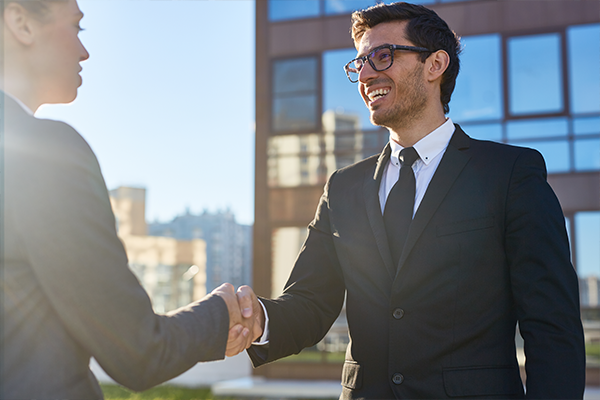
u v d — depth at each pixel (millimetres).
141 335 934
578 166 7484
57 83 1054
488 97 7773
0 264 884
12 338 887
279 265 8430
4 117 907
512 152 1502
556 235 1361
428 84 1611
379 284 1488
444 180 1483
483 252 1399
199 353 1048
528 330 1321
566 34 7570
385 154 1686
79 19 1087
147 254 14078
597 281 7258
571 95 7551
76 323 898
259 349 1562
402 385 1384
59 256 878
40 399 888
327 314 1715
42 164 899
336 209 1676
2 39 986
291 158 8594
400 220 1522
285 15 8734
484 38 7816
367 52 1614
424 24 1600
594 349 7129
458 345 1370
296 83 8648
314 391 7141
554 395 1229
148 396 6828
